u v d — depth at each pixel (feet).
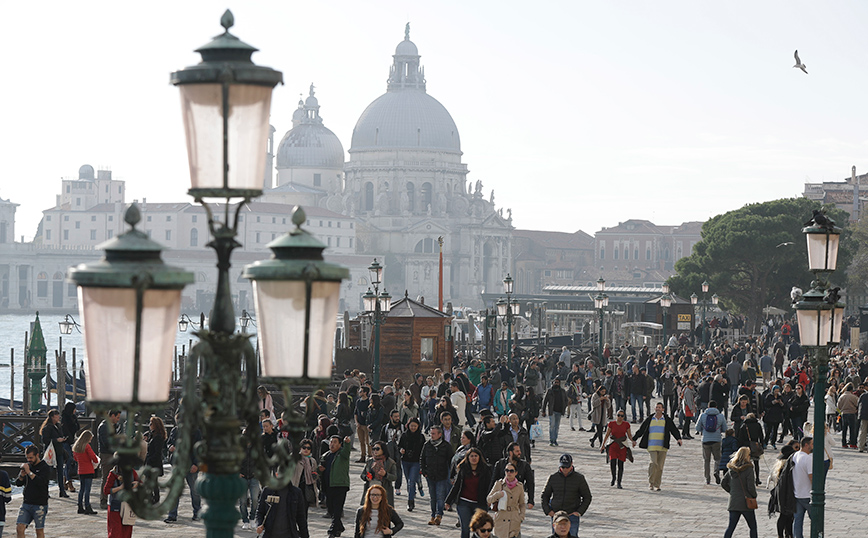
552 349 546.26
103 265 42.96
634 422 307.78
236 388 49.26
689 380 282.97
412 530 156.46
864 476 219.20
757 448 194.90
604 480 208.74
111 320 42.57
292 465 50.62
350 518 169.37
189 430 46.29
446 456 159.53
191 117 47.65
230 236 48.42
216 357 48.91
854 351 458.91
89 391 43.55
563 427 309.83
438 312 396.78
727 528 149.07
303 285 48.16
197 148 47.60
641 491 195.62
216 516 49.44
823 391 122.11
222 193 47.47
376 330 301.22
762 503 186.50
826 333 120.57
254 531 158.51
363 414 229.66
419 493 194.49
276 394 317.01
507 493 126.21
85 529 160.04
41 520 146.61
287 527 124.57
